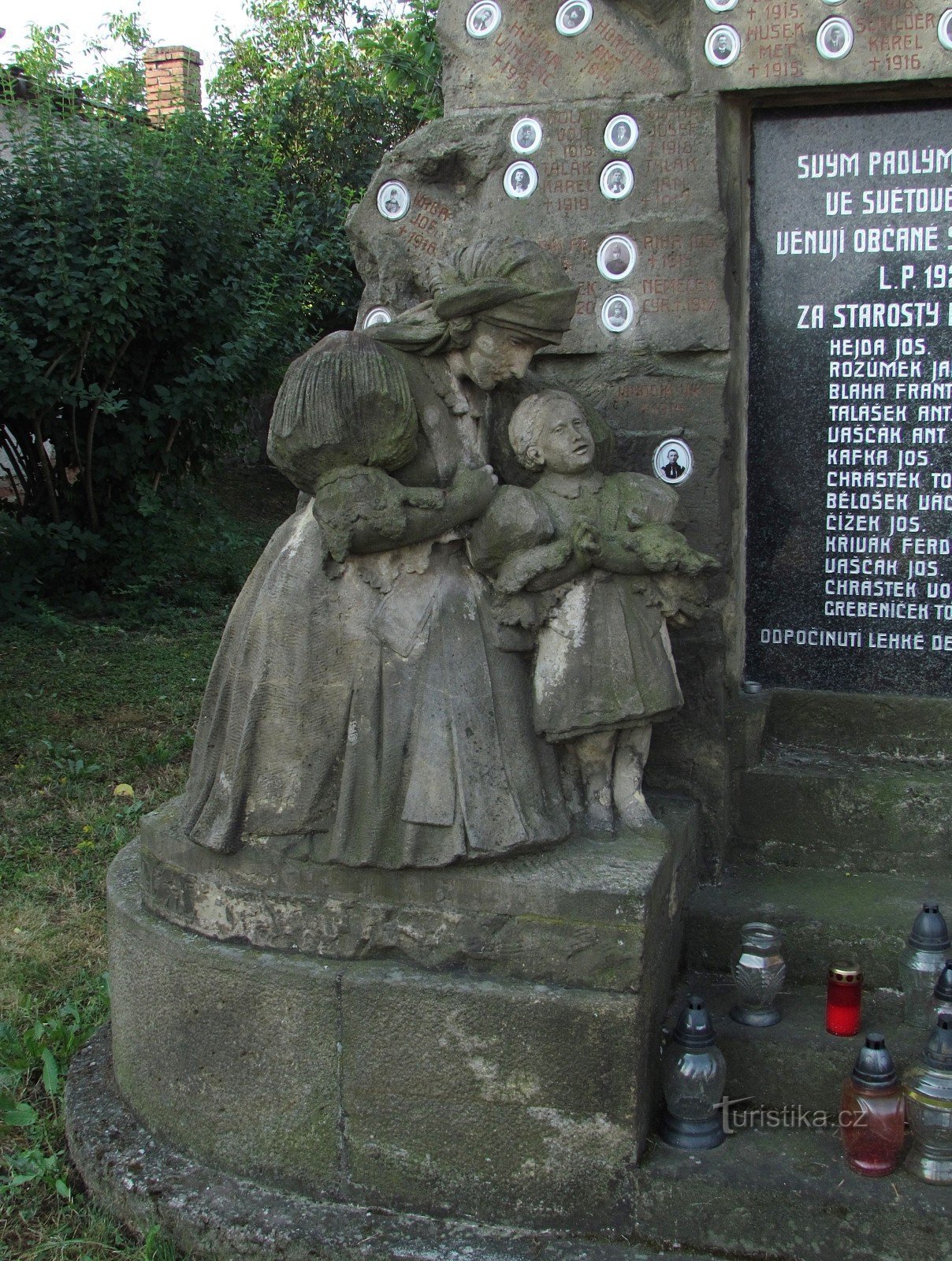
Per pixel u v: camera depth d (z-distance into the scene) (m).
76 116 9.77
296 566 2.69
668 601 2.71
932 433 3.30
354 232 3.43
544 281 2.55
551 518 2.68
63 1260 2.66
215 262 9.66
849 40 3.03
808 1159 2.50
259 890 2.69
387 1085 2.59
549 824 2.63
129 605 9.38
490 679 2.65
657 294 3.19
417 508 2.56
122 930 2.90
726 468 3.22
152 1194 2.68
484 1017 2.52
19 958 4.07
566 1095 2.49
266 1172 2.69
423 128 3.35
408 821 2.56
